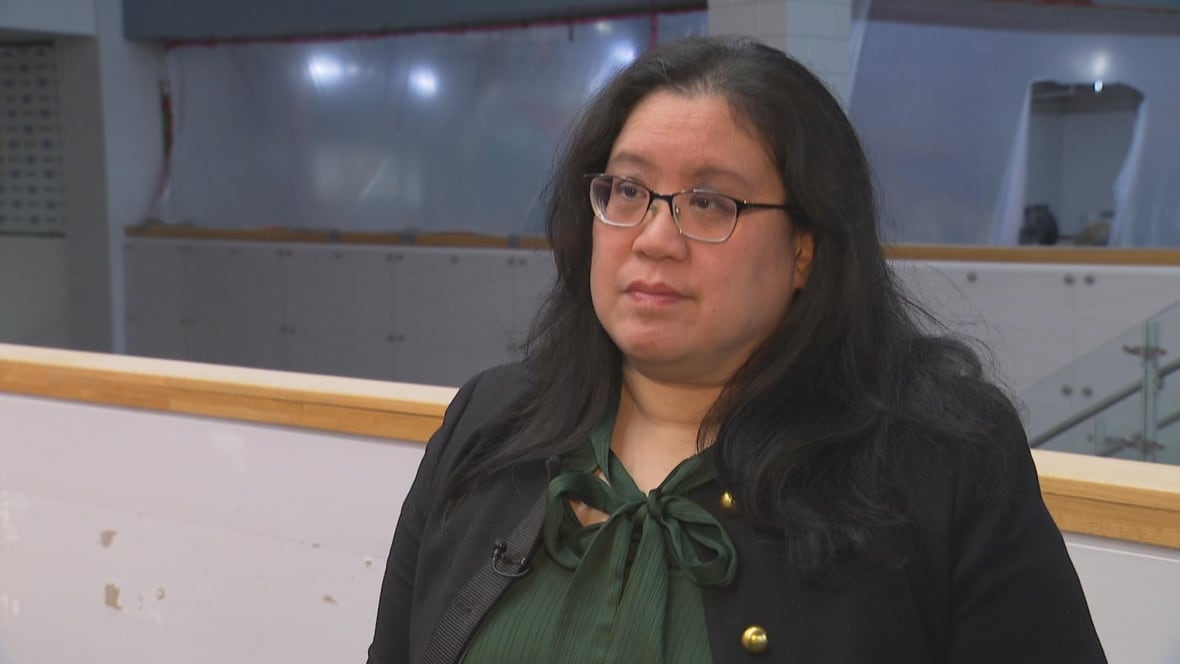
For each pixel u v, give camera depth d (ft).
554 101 21.53
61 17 23.71
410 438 5.62
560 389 3.19
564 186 3.20
